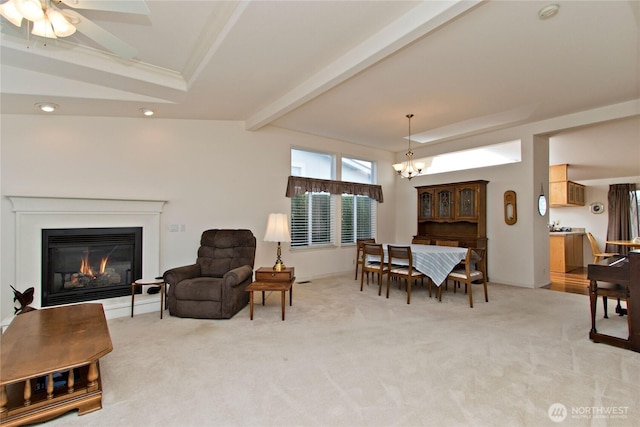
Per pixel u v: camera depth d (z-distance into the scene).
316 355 2.53
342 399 1.93
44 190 3.46
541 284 5.15
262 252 5.05
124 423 1.72
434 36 2.55
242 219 4.84
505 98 3.89
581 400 1.91
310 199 5.75
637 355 2.52
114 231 3.82
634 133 4.84
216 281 3.55
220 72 2.99
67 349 1.86
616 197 7.51
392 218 7.07
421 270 4.22
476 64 3.02
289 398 1.94
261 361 2.42
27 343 1.94
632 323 2.61
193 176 4.42
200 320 3.38
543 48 2.73
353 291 4.72
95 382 1.87
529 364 2.37
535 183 5.02
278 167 5.24
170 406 1.86
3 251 3.26
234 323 3.29
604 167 6.75
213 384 2.10
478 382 2.12
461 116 4.61
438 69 3.13
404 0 2.12
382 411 1.81
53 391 1.82
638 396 1.95
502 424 1.70
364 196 6.56
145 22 2.38
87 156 3.70
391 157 7.11
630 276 2.62
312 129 5.34
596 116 4.26
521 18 2.31
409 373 2.24
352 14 2.22
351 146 6.32
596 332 2.83
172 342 2.78
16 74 2.87
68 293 3.57
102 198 3.66
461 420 1.73
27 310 2.64
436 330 3.08
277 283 3.66
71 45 2.68
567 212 8.27
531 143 4.98
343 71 2.80
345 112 4.45
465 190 5.70
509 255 5.28
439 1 2.07
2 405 1.64
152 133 4.13
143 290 3.99
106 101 3.29
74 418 1.75
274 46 2.58
